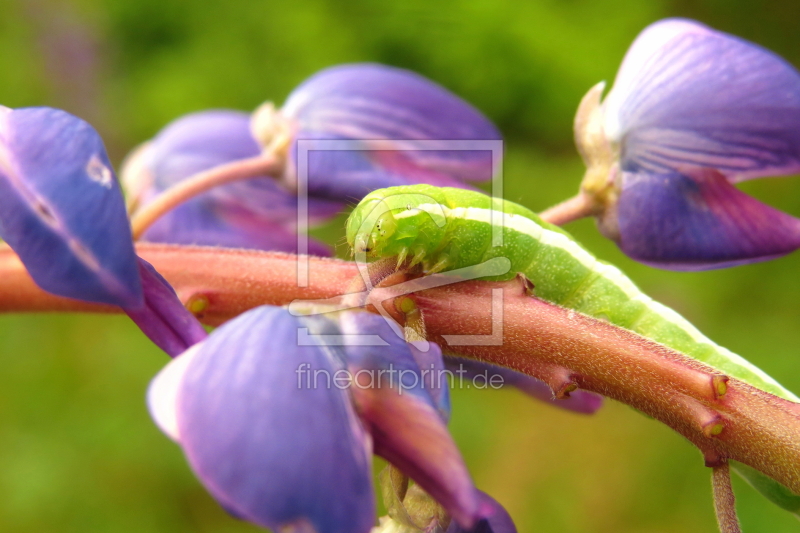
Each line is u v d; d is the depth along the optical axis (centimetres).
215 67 43
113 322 31
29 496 28
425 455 8
